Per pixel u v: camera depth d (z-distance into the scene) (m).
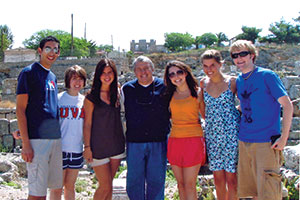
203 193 6.08
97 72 4.73
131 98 4.79
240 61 4.48
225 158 4.69
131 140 4.78
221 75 4.84
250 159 4.42
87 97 4.78
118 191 5.76
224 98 4.69
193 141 4.69
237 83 4.62
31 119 4.34
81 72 5.27
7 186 7.18
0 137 12.98
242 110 4.52
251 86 4.37
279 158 4.32
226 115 4.68
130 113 4.79
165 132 4.90
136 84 4.87
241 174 4.52
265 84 4.24
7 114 16.70
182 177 4.80
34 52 38.16
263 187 4.19
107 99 4.84
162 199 4.84
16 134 4.66
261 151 4.25
